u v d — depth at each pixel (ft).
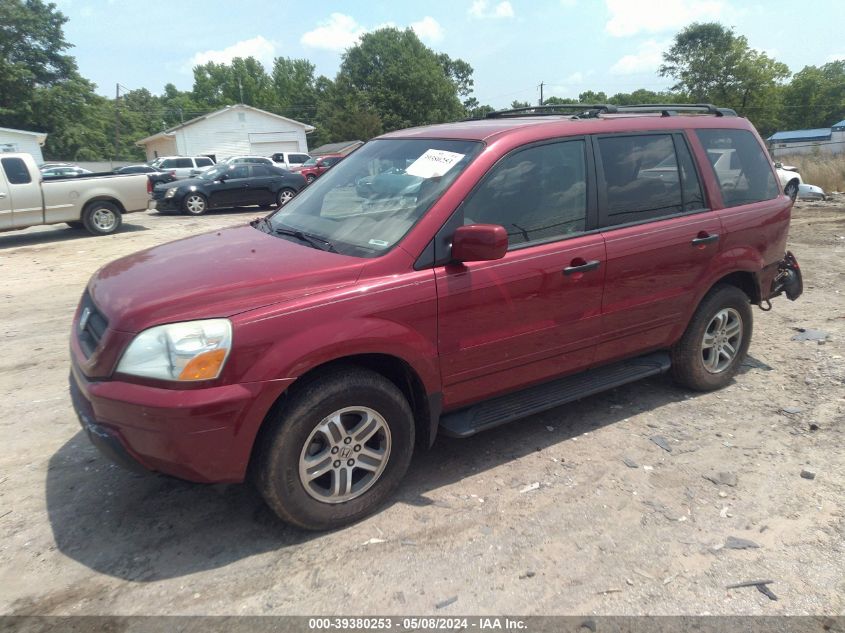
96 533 10.11
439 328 10.43
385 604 8.55
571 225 12.07
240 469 9.03
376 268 9.95
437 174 11.19
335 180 13.32
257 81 325.83
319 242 11.13
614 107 14.21
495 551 9.61
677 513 10.52
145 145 178.91
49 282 30.01
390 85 221.05
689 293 13.91
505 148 11.40
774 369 16.70
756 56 182.91
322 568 9.25
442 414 11.46
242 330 8.75
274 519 10.42
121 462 9.05
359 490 10.21
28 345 19.94
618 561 9.38
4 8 175.73
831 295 23.84
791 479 11.50
